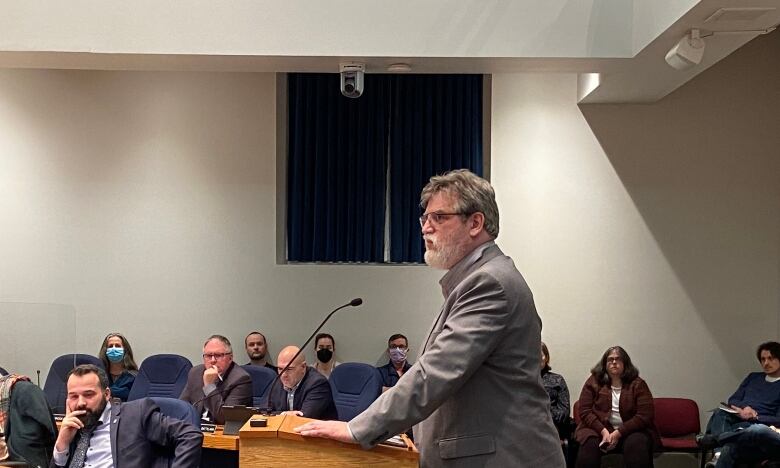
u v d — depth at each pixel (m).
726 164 6.14
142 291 6.28
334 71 4.83
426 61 4.55
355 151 6.32
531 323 2.05
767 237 6.13
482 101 6.30
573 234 6.15
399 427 1.92
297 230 6.32
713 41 4.29
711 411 5.82
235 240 6.30
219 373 4.69
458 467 2.01
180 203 6.30
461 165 6.27
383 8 4.42
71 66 4.75
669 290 6.14
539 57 4.47
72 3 4.41
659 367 6.14
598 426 5.52
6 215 6.24
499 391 2.02
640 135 6.14
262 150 6.30
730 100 6.12
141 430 3.16
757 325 6.14
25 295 6.25
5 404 3.14
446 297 2.17
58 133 6.27
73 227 6.27
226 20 4.41
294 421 2.14
